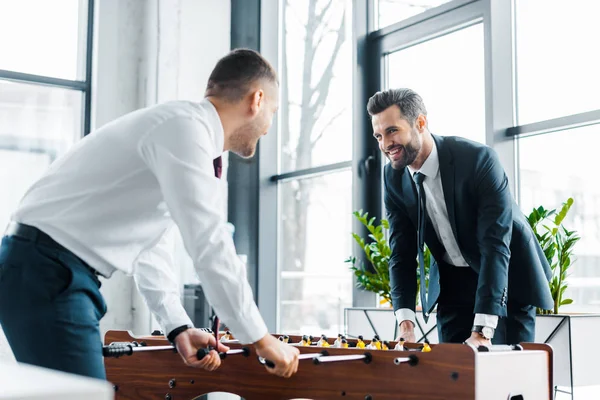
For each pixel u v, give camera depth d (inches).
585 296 140.6
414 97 100.0
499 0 152.2
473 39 160.6
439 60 169.2
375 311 149.7
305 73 212.7
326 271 201.0
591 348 122.1
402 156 99.7
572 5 142.0
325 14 207.0
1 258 67.2
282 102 221.0
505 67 151.8
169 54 208.1
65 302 65.8
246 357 84.3
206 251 64.3
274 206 219.9
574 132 141.6
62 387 19.3
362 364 75.7
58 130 200.1
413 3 175.9
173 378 91.1
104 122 202.7
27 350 65.5
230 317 65.6
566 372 120.1
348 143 194.5
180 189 64.1
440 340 109.5
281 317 216.2
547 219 146.1
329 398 77.7
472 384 68.0
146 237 72.0
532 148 148.9
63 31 202.2
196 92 212.5
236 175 216.5
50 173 70.0
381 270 154.9
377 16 187.3
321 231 202.8
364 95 185.8
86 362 65.8
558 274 142.9
